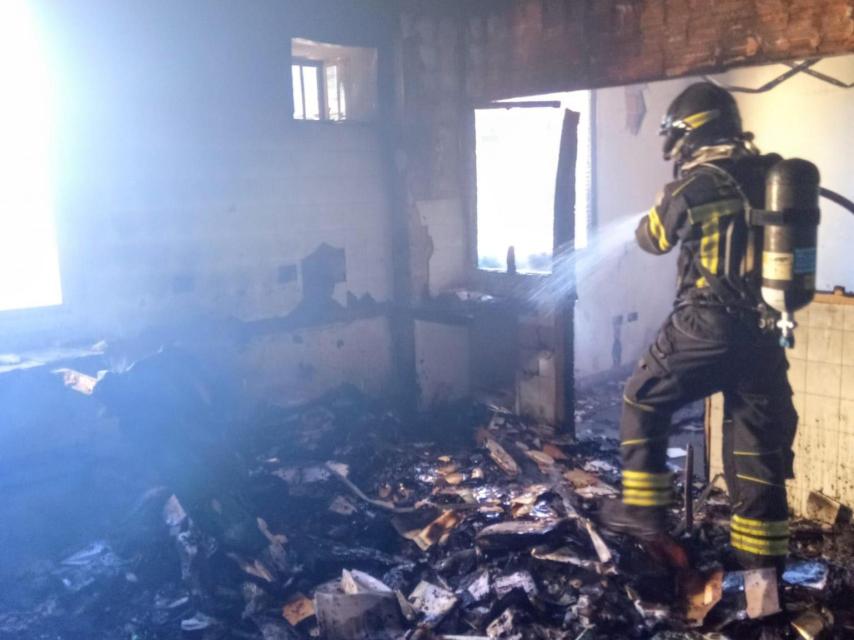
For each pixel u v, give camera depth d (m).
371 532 3.63
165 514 3.43
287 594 3.13
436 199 5.38
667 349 2.47
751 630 2.59
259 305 4.75
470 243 5.60
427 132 5.27
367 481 4.21
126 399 3.25
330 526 3.66
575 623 2.78
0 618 2.96
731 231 2.33
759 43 3.68
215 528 3.27
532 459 4.55
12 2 3.59
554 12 4.65
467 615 2.93
